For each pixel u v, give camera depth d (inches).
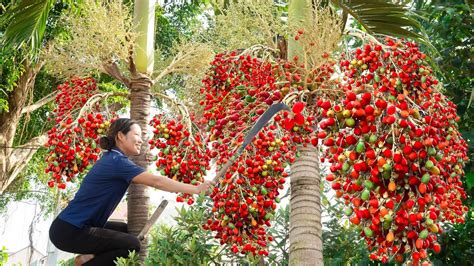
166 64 226.1
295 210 132.6
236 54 165.9
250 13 171.8
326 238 192.2
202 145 165.3
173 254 156.2
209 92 163.0
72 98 193.9
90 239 132.1
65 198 464.8
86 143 172.6
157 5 444.1
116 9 185.0
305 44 139.4
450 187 116.6
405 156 89.0
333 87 139.3
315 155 137.5
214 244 168.2
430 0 212.1
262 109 130.0
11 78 383.6
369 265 169.0
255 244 130.1
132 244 138.6
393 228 87.7
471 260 175.0
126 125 138.8
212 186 116.1
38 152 482.0
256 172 125.8
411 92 117.1
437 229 86.5
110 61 194.1
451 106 126.1
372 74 119.3
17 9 228.1
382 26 183.3
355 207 93.4
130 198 181.9
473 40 207.8
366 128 92.7
